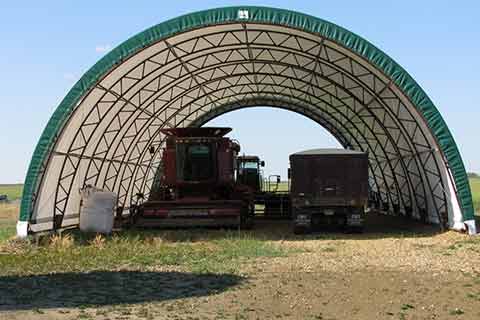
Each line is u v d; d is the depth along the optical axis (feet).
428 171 86.79
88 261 57.31
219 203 88.38
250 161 131.54
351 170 81.92
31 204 75.51
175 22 75.10
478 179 521.65
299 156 82.58
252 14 74.59
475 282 45.32
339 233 83.20
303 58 92.07
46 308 37.60
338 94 110.22
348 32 74.64
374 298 40.14
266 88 123.13
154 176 138.72
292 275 48.73
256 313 36.19
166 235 79.77
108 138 95.91
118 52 75.46
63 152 80.53
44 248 67.56
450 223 80.07
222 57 93.45
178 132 94.07
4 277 49.24
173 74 94.79
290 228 93.66
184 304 38.50
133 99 93.56
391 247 65.87
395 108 88.79
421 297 40.42
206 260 57.21
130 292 42.32
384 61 74.90
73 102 75.87
